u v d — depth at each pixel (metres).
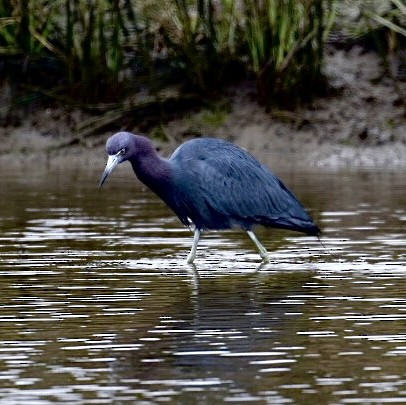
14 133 22.58
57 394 7.92
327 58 22.66
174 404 7.68
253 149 21.83
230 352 8.95
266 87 22.20
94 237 14.47
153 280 11.86
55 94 22.83
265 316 10.17
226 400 7.76
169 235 14.73
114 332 9.61
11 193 18.12
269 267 12.62
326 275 12.10
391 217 15.62
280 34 21.95
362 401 7.71
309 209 16.25
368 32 22.53
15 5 22.70
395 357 8.78
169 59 22.50
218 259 13.17
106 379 8.25
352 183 18.77
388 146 21.72
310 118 22.05
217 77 22.45
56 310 10.44
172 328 9.73
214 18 22.53
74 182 19.45
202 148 13.39
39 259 12.98
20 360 8.77
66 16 22.95
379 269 12.35
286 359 8.76
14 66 23.02
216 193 13.22
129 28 22.80
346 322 9.92
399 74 22.52
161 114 22.45
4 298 10.95
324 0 22.50
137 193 18.34
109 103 22.69
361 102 22.25
